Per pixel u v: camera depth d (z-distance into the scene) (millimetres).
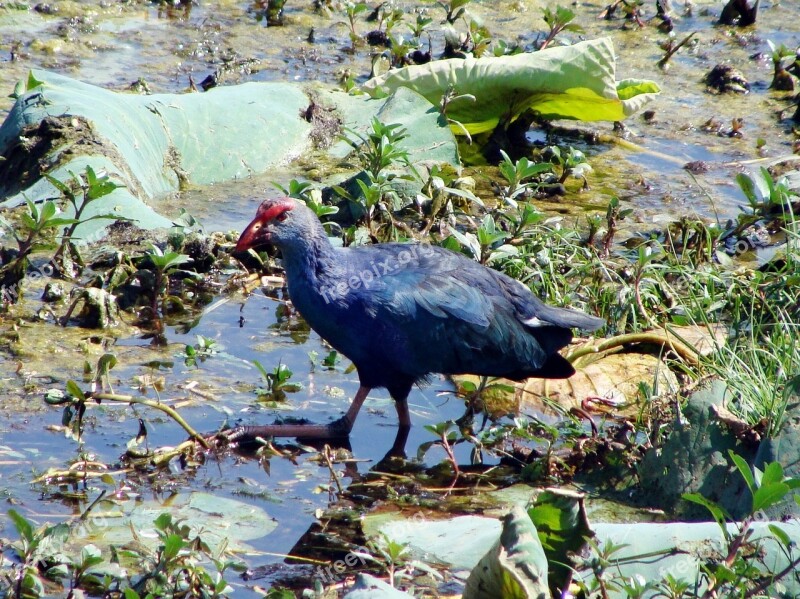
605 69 14109
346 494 8039
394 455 8727
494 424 9242
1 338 9695
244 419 8922
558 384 9680
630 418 9195
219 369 9672
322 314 8805
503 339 8914
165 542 6348
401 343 8719
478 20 17203
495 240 10281
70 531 7141
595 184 14195
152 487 7891
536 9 20047
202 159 13703
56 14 18000
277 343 10258
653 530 6750
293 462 8492
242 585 6781
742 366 9266
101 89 13602
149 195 12789
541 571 5703
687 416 8188
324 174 13969
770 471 5895
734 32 19641
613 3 20688
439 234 12008
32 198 11734
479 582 5941
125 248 11219
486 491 8203
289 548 7242
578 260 11680
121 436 8523
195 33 18000
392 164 13242
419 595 6648
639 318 10703
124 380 9273
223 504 7684
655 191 14023
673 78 17672
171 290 11062
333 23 18969
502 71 14156
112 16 18312
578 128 15953
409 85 14516
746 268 11516
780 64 17531
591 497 8148
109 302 10211
